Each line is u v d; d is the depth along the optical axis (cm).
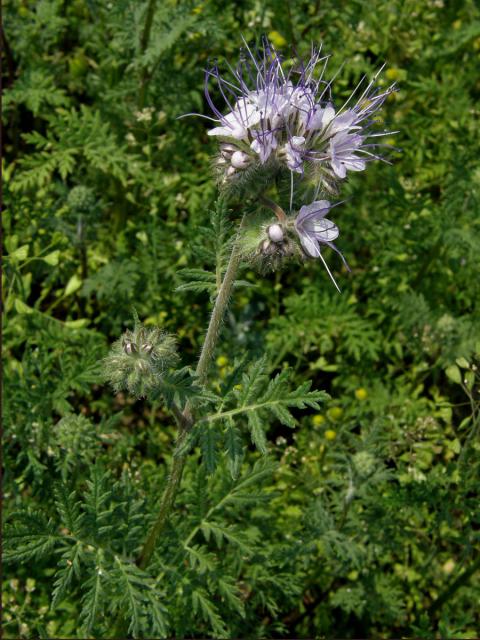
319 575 34
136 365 22
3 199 37
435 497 30
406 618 33
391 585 33
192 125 43
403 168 42
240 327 39
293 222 21
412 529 33
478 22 43
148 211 41
